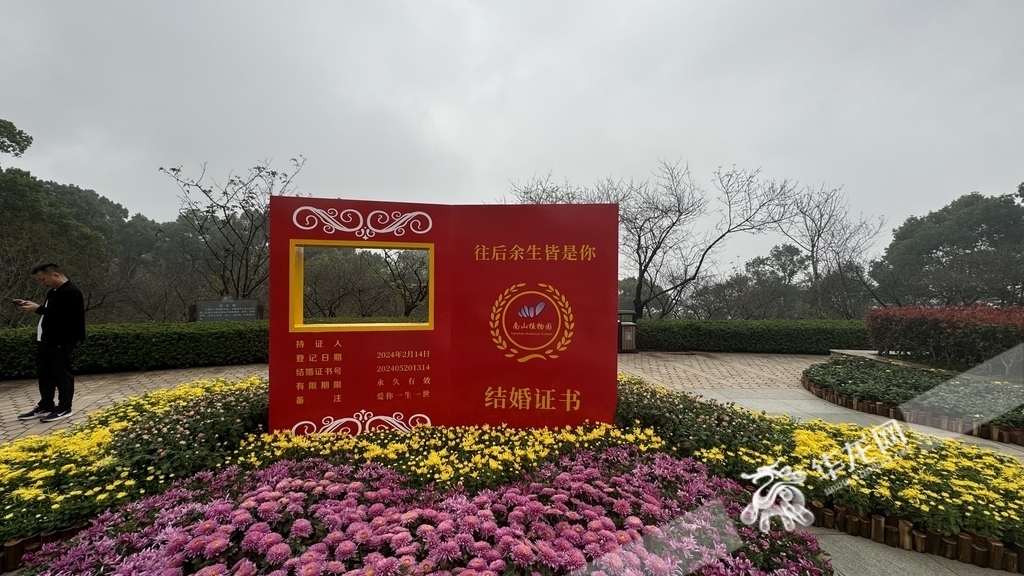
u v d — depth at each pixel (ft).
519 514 5.87
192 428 9.52
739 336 32.83
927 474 8.13
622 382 14.48
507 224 10.68
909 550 7.00
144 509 6.16
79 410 14.94
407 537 5.27
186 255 47.34
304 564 4.75
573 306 10.61
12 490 7.31
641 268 40.27
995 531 6.72
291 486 6.61
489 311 10.72
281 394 9.85
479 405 10.76
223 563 4.82
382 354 10.39
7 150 39.19
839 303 44.19
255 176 33.37
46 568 5.28
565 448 9.18
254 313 28.12
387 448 9.02
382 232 10.25
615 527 5.76
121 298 37.78
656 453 8.79
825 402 17.25
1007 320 16.65
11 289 29.73
